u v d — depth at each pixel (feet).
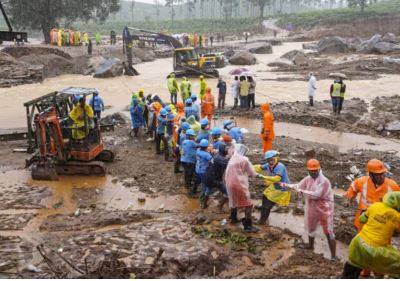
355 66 131.54
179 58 123.13
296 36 279.49
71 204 38.83
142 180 44.42
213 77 117.91
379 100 83.30
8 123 74.54
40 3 202.28
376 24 269.85
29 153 52.16
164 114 50.70
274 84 108.99
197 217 34.04
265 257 28.73
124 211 36.73
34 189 42.24
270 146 49.55
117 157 52.08
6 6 213.25
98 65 134.72
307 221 29.09
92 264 26.55
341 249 30.30
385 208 21.09
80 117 46.24
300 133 63.93
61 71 138.31
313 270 26.86
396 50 162.30
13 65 123.54
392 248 21.48
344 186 42.65
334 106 71.31
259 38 277.64
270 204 33.14
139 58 173.37
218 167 35.19
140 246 29.04
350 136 62.03
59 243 29.94
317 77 117.80
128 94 101.35
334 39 176.86
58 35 178.81
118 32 355.36
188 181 41.50
